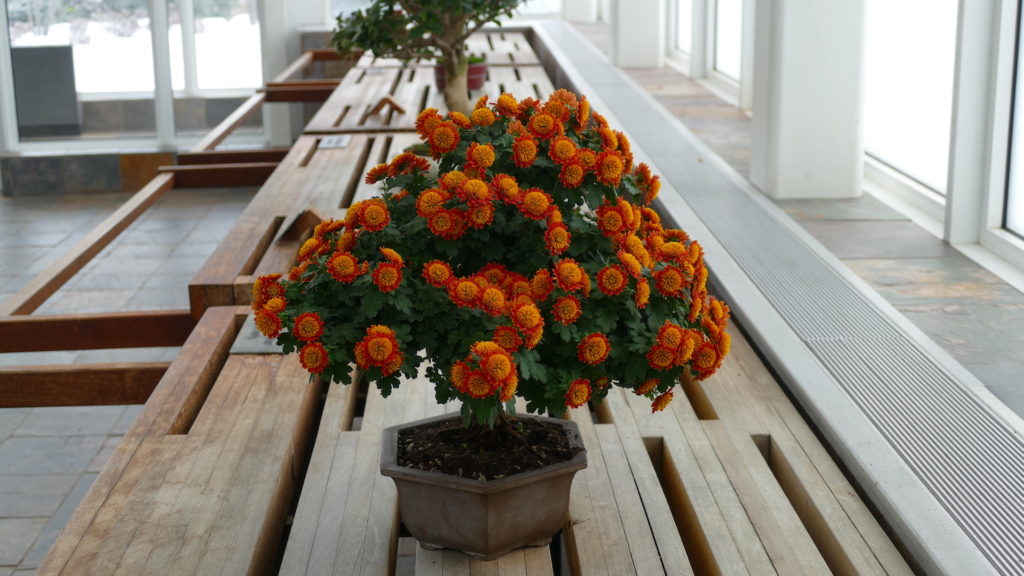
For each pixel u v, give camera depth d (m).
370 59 9.29
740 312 3.51
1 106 10.63
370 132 6.29
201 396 2.92
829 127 5.05
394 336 1.88
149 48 10.91
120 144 11.01
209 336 3.19
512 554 2.12
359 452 2.58
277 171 5.32
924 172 5.05
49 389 3.01
